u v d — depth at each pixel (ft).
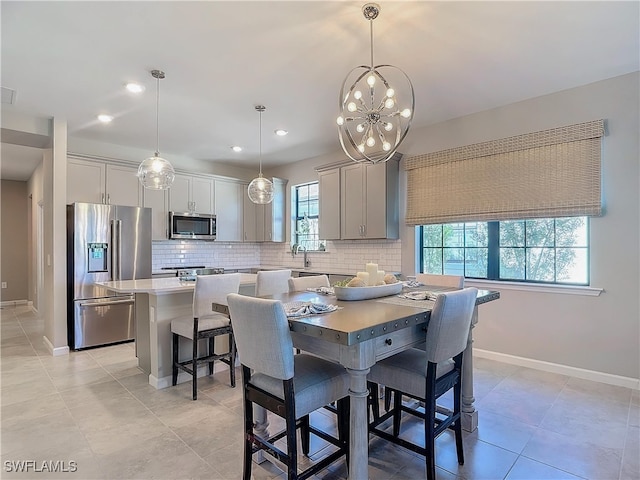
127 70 9.59
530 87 10.68
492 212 12.07
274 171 21.34
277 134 15.10
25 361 12.30
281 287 11.11
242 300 5.39
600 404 8.84
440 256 13.99
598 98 10.26
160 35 8.02
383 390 9.33
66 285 13.44
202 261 19.88
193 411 8.66
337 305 6.61
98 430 7.74
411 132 14.49
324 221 16.80
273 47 8.55
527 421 8.07
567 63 9.32
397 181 14.87
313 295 8.02
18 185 24.41
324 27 7.77
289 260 20.29
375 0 6.92
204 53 8.78
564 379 10.46
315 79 10.18
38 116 12.87
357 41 8.32
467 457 6.77
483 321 12.46
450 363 6.72
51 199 13.42
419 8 7.15
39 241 20.17
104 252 14.28
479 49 8.66
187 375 10.69
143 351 11.20
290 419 5.20
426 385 5.96
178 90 10.83
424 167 13.96
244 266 21.62
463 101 11.68
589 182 10.27
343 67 9.52
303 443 6.90
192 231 18.15
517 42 8.37
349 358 5.28
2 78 9.99
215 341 11.60
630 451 6.91
